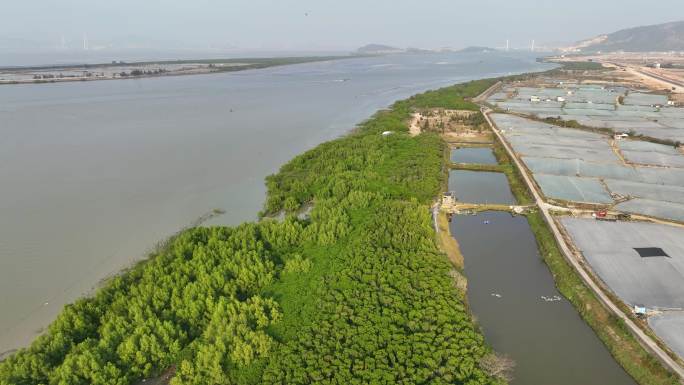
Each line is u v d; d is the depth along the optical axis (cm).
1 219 6197
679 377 3428
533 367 3722
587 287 4606
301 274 4759
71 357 3384
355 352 3547
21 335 4028
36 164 8562
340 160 8256
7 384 3166
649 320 4066
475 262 5378
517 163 8625
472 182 8125
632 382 3609
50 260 5194
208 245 5100
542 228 6009
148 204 6800
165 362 3606
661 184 7512
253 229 5409
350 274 4606
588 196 6956
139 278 4650
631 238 5581
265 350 3612
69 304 4384
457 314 4022
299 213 6569
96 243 5594
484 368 3494
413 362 3494
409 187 7156
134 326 3819
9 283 4753
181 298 4241
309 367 3412
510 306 4547
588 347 3988
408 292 4341
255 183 7738
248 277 4516
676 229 5834
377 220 5788
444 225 6200
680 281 4656
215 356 3472
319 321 3972
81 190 7294
